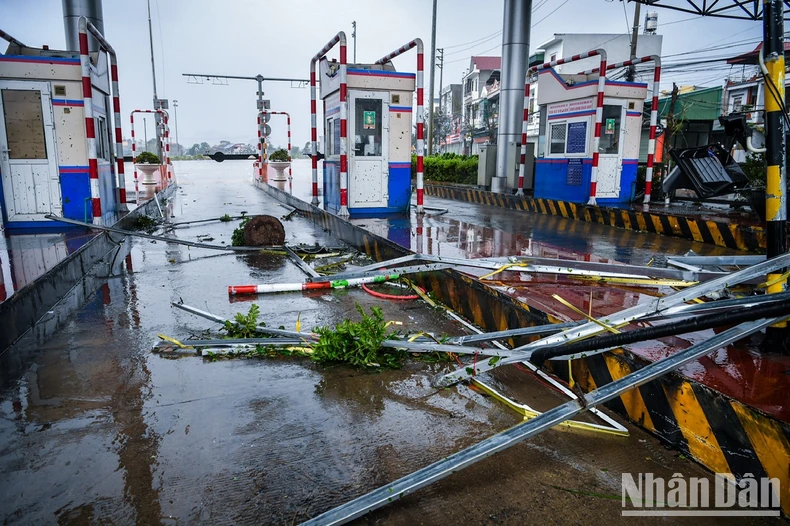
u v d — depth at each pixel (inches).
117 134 405.7
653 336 97.8
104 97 373.1
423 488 99.3
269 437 115.3
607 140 421.4
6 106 315.9
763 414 94.4
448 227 339.0
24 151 322.7
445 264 215.5
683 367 115.9
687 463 108.0
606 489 99.3
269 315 198.8
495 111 1596.9
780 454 91.7
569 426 120.6
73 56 342.0
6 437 113.9
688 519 91.2
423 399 134.2
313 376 146.7
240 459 107.0
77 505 92.8
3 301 166.1
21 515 90.1
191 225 429.7
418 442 114.6
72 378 143.4
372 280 230.2
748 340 132.3
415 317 200.8
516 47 522.3
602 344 103.2
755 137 617.3
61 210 331.9
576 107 420.2
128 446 111.0
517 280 198.1
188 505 93.3
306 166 1590.8
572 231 328.2
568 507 94.3
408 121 398.9
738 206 364.5
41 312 194.2
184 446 111.1
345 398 134.1
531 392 138.5
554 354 109.4
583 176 416.2
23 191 324.5
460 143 1958.7
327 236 385.7
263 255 312.8
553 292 180.2
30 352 161.8
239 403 130.3
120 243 343.0
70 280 233.0
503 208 475.5
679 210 358.9
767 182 119.6
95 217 328.8
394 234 307.1
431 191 672.4
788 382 107.8
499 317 180.4
